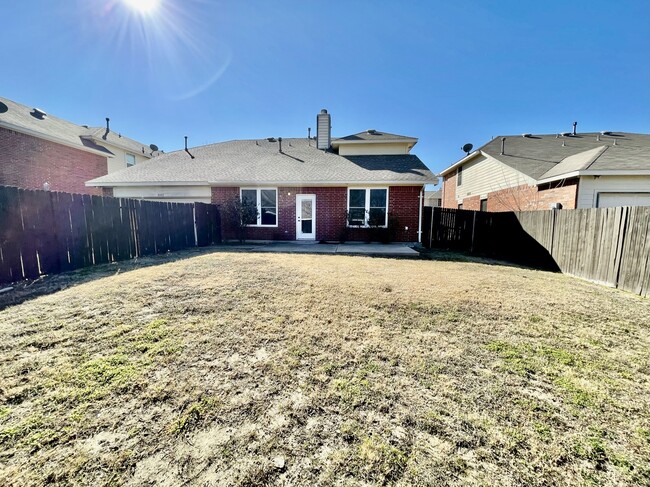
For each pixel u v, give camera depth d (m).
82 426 1.71
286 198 12.25
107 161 17.95
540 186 10.71
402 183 11.38
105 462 1.48
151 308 3.62
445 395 2.06
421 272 6.08
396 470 1.46
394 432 1.71
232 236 12.37
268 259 7.33
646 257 4.82
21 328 2.99
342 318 3.42
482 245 10.43
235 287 4.59
